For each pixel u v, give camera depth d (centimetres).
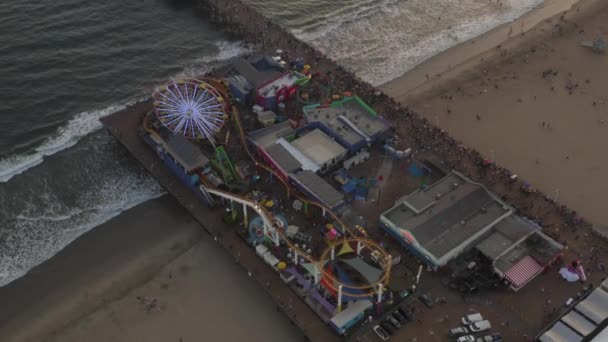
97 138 13462
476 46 17275
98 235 11312
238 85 14162
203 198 11475
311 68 15362
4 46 15588
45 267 10662
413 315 9350
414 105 14525
